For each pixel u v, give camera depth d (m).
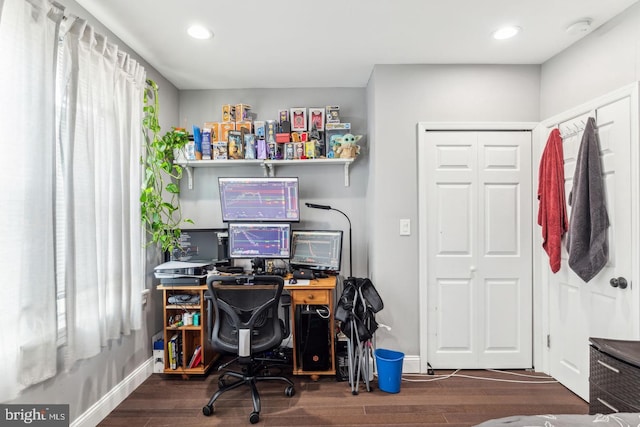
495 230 2.48
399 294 2.47
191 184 2.93
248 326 1.95
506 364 2.48
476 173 2.47
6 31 1.26
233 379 2.39
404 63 2.46
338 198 2.95
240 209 2.70
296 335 2.40
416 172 2.48
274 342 2.03
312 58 2.37
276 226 2.64
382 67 2.47
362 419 1.90
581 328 2.08
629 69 1.74
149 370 2.42
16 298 1.30
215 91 2.94
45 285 1.41
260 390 2.24
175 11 1.79
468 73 2.46
